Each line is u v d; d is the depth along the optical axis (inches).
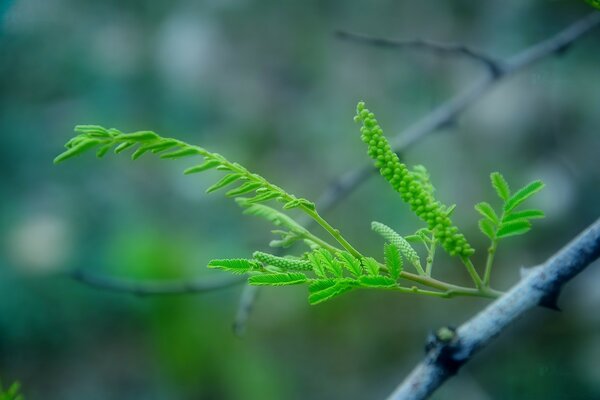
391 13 78.7
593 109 60.7
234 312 63.6
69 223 67.3
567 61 60.8
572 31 32.5
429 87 73.9
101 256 65.6
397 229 63.3
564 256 19.2
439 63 73.9
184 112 77.2
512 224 19.1
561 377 45.4
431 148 65.7
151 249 65.0
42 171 70.1
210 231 68.3
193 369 60.7
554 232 57.1
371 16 80.8
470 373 50.0
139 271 63.6
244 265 18.5
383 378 58.4
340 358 60.1
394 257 18.7
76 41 75.0
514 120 62.6
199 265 64.8
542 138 61.7
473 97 33.6
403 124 73.2
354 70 79.4
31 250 63.9
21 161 69.5
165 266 64.1
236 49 82.6
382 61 78.0
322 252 18.6
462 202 62.6
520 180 60.6
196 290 28.1
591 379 45.4
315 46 82.4
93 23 76.8
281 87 81.7
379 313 61.1
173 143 18.2
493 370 49.8
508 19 66.7
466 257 19.1
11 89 71.3
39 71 72.6
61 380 61.3
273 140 78.5
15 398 19.3
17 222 65.9
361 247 63.1
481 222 19.2
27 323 62.4
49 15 73.5
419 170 19.8
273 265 18.6
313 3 83.6
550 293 19.0
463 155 64.5
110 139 18.0
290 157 77.1
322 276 18.6
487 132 64.2
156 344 62.3
